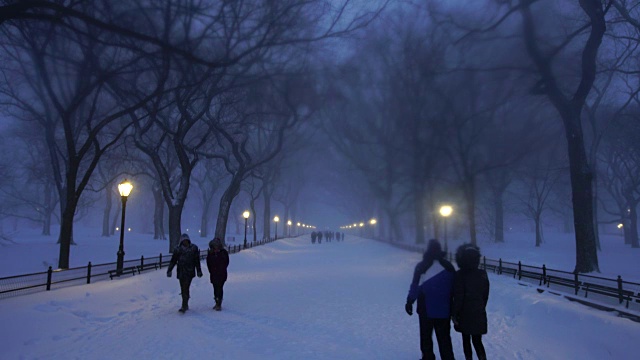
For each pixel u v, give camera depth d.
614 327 7.70
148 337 8.60
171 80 24.11
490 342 8.25
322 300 13.77
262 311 11.73
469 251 6.13
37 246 40.16
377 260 32.69
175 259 11.53
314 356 7.28
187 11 13.55
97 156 23.86
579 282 13.06
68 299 11.12
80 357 7.21
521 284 14.71
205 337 8.63
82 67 17.98
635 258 34.75
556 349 7.61
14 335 8.26
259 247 44.06
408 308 6.34
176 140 31.16
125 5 13.48
